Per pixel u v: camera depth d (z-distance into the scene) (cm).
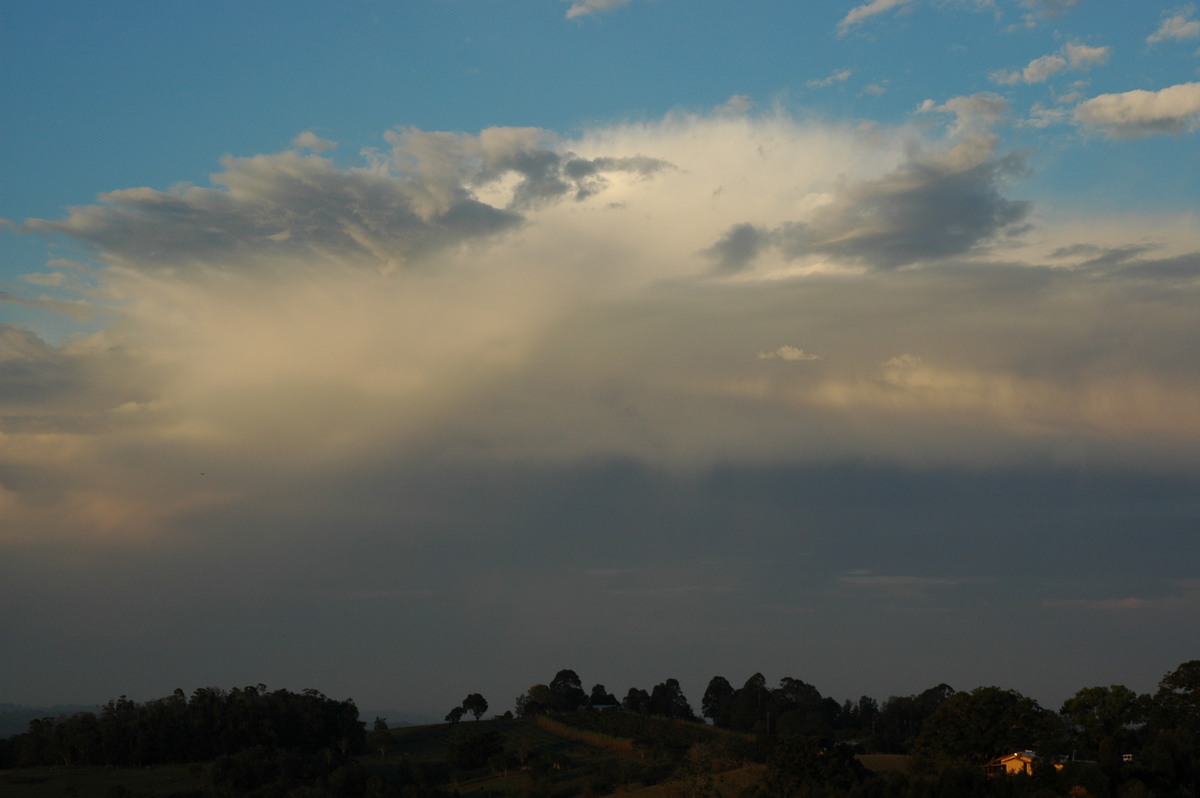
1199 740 12375
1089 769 10331
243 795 16062
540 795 16975
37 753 19462
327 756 18250
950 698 13338
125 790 15762
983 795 10562
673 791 14325
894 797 11225
